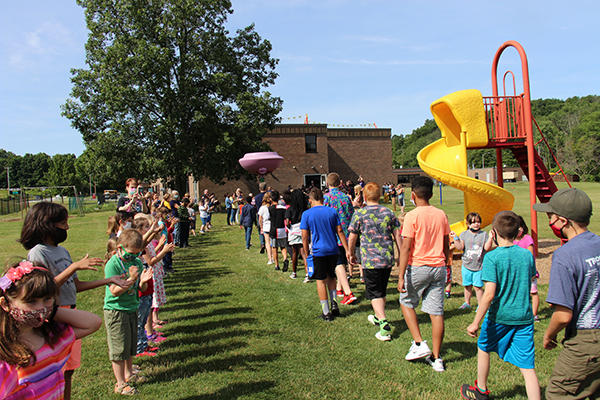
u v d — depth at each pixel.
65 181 73.81
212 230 17.17
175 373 3.84
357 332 4.83
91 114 24.89
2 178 113.06
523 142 9.46
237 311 5.80
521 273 2.84
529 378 2.80
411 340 4.52
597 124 72.62
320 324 5.14
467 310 5.44
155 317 5.30
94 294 7.04
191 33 26.48
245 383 3.61
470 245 5.16
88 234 17.39
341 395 3.39
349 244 4.84
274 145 33.44
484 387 3.12
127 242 3.44
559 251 2.42
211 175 26.33
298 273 8.27
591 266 2.31
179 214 12.21
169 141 25.22
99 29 25.06
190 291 7.04
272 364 4.00
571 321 2.39
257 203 11.56
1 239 15.98
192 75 25.78
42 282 1.89
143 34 25.17
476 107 9.18
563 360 2.43
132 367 3.80
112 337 3.42
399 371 3.80
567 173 65.06
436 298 3.81
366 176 37.09
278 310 5.79
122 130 23.97
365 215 4.59
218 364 4.02
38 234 2.84
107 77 24.47
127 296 3.45
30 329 1.97
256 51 29.61
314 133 34.06
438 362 3.79
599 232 12.16
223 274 8.41
